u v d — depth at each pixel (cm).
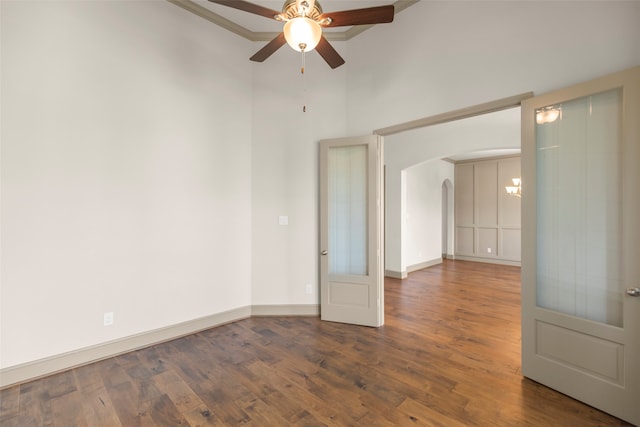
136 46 296
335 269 378
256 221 387
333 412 203
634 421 190
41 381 240
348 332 336
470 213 830
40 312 248
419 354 283
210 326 349
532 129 238
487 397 219
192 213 335
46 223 250
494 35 266
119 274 286
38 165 246
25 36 240
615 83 197
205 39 346
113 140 282
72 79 260
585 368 211
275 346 301
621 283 202
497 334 329
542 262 239
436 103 306
